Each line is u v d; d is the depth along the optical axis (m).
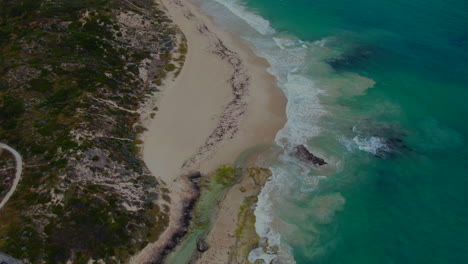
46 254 34.16
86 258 35.09
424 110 53.03
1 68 51.72
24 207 36.81
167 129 50.00
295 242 38.12
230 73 60.62
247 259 36.62
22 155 41.19
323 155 47.22
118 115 50.00
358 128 50.84
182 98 55.25
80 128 44.25
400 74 59.72
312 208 41.34
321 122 51.91
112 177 41.25
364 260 36.62
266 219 40.12
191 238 38.47
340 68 61.88
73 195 38.06
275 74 60.78
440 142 48.38
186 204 41.47
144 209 39.91
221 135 49.59
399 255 36.94
